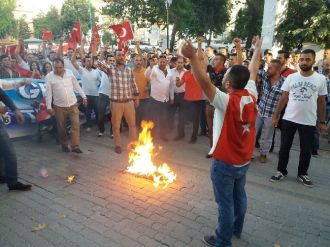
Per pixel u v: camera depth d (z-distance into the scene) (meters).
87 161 6.00
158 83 7.23
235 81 3.00
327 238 3.73
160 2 17.14
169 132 8.24
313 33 12.61
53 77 6.14
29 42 33.81
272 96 5.81
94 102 8.09
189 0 19.59
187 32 23.12
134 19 18.36
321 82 4.83
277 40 13.02
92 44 9.81
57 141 7.03
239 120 2.96
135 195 4.63
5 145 4.53
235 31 28.39
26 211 4.14
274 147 7.14
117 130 6.49
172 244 3.51
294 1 13.04
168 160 6.14
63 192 4.69
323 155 6.71
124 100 6.43
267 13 11.20
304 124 4.93
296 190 4.95
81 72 7.93
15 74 7.83
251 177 5.42
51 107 6.22
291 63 7.85
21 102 6.85
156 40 18.05
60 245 3.46
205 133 7.98
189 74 6.95
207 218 4.05
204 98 7.04
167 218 4.04
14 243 3.48
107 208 4.25
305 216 4.20
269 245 3.55
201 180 5.22
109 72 6.35
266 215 4.19
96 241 3.54
